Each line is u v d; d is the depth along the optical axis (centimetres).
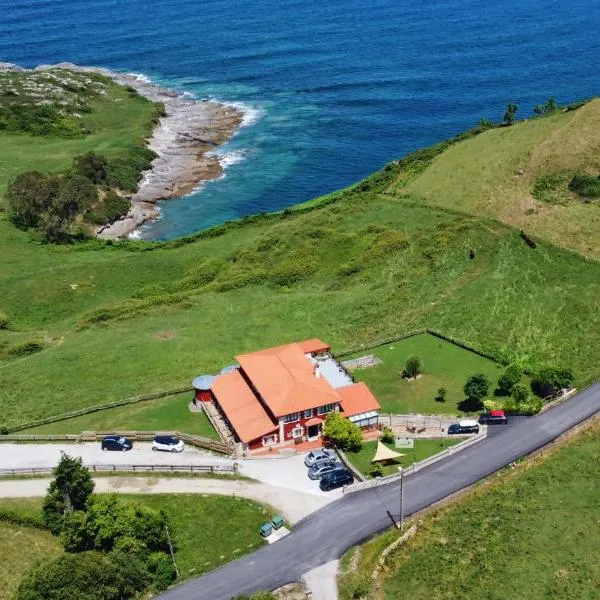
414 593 6588
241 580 6738
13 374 10762
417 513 7431
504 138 16875
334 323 11912
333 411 8625
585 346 10494
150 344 11431
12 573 6800
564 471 8031
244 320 12175
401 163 17688
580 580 6669
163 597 6581
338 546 7075
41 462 8438
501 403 9088
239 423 8538
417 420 9000
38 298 13662
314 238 14662
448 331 11219
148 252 15600
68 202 16088
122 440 8588
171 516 7500
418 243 13788
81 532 6988
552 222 13450
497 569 6800
